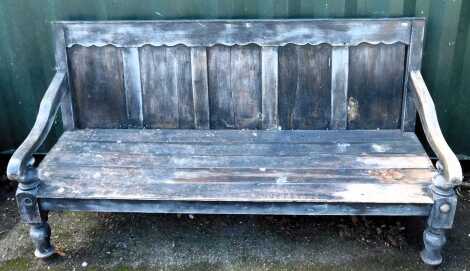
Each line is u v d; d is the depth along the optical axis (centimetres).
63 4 279
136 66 274
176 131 279
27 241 270
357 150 257
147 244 267
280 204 226
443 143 228
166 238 270
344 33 262
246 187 232
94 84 279
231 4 273
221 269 251
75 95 281
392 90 271
